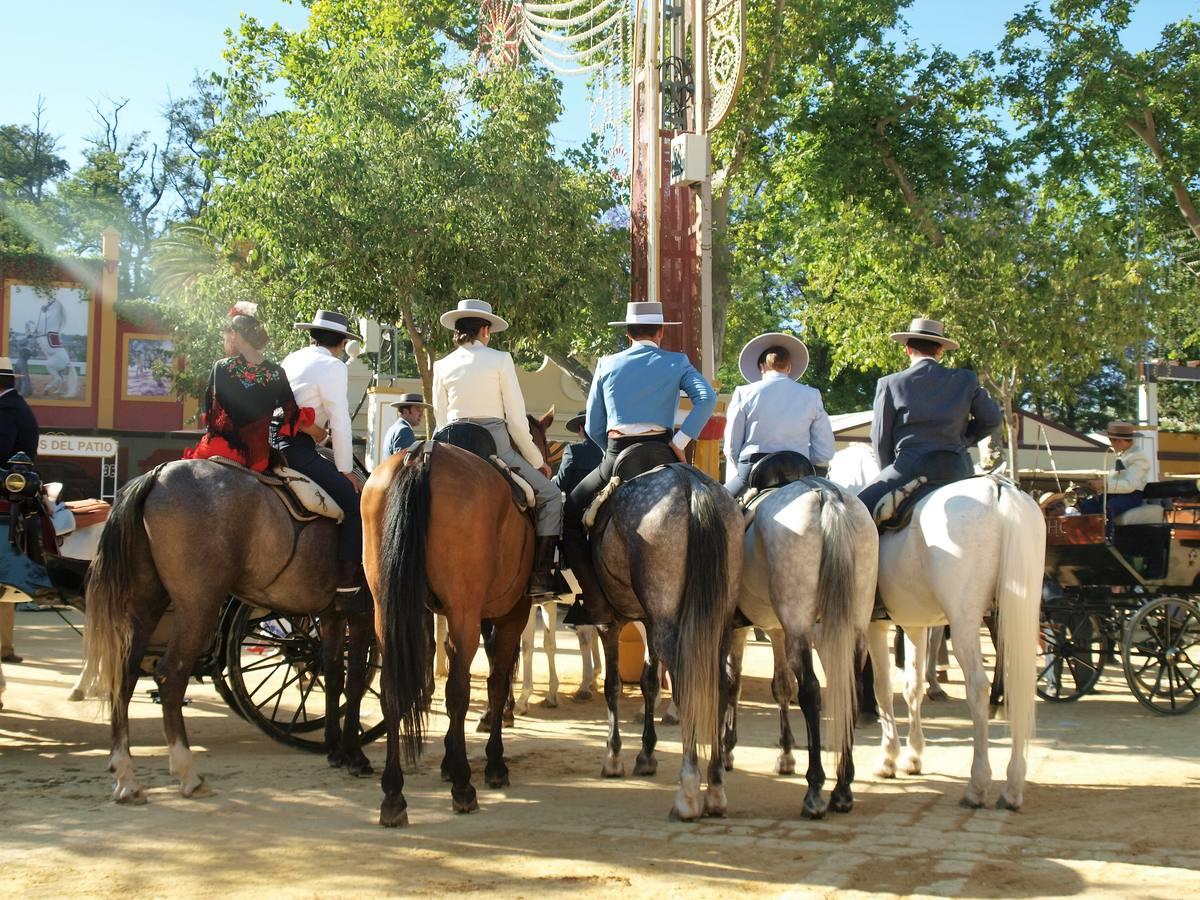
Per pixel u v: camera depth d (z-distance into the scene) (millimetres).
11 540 7898
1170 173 24000
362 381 27156
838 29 24094
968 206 21312
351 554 7520
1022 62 23750
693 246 13383
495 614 7199
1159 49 22891
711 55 13797
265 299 20047
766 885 5207
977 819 6461
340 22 28641
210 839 5922
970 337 20172
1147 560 10453
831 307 23297
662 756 8406
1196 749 8648
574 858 5617
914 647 7820
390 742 6168
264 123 19562
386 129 18828
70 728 9312
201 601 6820
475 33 28703
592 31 16375
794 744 8984
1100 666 10812
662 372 7203
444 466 6402
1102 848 5867
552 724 9820
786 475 7285
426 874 5340
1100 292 19875
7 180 54594
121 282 49469
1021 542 6566
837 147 24141
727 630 6594
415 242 18422
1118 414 49281
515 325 19562
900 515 7227
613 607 7316
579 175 21562
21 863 5488
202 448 7328
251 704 8477
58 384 34156
